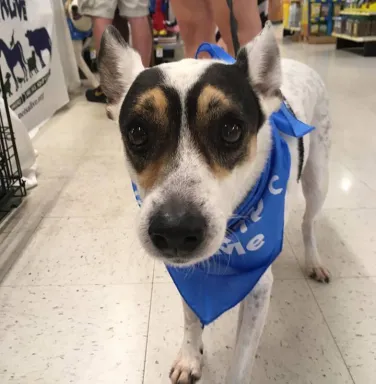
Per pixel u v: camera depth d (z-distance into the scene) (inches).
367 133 40.7
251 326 16.6
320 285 22.6
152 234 12.4
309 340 19.4
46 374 18.0
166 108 13.2
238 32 26.2
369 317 20.5
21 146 32.4
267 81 15.6
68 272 23.8
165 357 18.7
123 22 58.8
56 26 56.8
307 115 21.1
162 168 13.1
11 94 39.4
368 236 26.1
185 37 31.3
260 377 17.8
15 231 27.6
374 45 79.2
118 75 16.4
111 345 19.3
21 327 20.3
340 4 101.2
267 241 16.3
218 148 13.5
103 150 39.7
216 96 13.2
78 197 31.5
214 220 12.5
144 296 22.0
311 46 97.1
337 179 32.3
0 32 37.9
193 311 17.3
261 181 15.6
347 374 17.7
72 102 55.9
